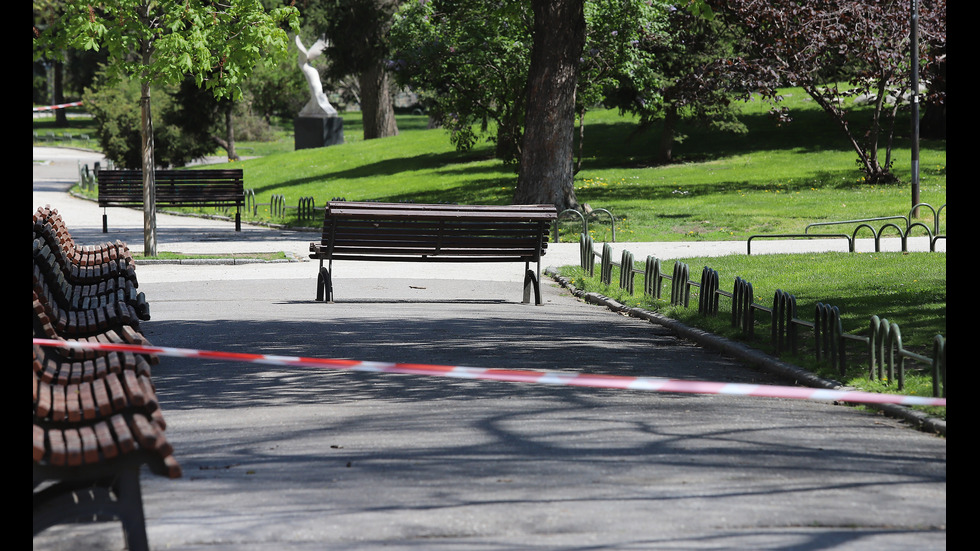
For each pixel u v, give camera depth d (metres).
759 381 24.42
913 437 17.94
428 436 17.73
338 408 20.64
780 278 43.47
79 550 12.03
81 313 22.00
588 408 20.50
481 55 97.19
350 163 135.62
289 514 12.99
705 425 18.77
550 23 75.62
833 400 21.78
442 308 39.06
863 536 12.10
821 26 89.06
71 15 54.34
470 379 24.22
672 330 33.50
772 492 13.98
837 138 117.06
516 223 40.53
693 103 104.50
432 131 158.75
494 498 13.66
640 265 51.75
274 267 53.75
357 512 13.04
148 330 32.06
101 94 151.38
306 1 143.62
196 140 149.50
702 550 11.52
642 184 98.88
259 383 23.80
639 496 13.77
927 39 88.00
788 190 90.62
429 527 12.37
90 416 12.21
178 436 18.14
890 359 21.94
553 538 11.99
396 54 105.19
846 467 15.49
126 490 11.29
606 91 110.56
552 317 36.97
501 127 108.88
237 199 82.88
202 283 46.44
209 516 12.99
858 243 61.53
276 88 190.62
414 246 40.47
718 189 92.88
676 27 103.44
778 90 153.75
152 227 57.03
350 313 36.78
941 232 67.44
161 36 55.00
